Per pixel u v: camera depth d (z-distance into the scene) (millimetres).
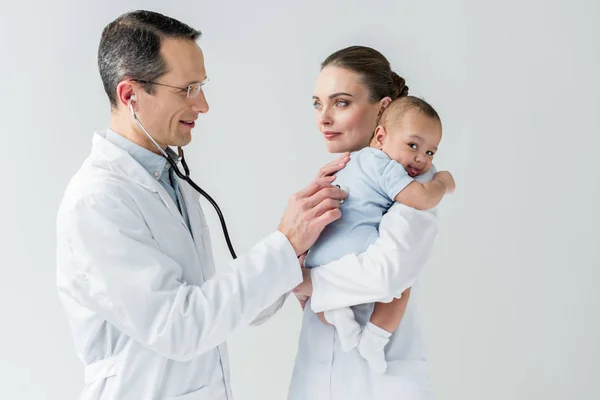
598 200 2717
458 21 2686
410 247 1455
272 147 2727
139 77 1575
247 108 2727
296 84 2709
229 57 2717
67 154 2691
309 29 2697
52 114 2688
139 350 1548
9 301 2721
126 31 1585
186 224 1688
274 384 2764
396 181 1498
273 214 2736
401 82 1730
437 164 2725
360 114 1630
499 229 2732
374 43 2701
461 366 2762
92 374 1582
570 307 2744
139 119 1608
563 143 2709
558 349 2754
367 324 1517
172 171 1704
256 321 1772
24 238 2709
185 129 1651
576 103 2695
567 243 2730
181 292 1478
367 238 1513
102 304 1490
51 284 2709
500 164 2717
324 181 1581
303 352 1635
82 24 2674
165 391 1554
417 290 1679
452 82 2701
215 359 1654
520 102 2701
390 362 1572
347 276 1466
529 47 2686
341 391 1565
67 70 2676
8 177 2699
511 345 2756
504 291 2742
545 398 2764
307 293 1575
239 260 1521
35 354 2725
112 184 1538
